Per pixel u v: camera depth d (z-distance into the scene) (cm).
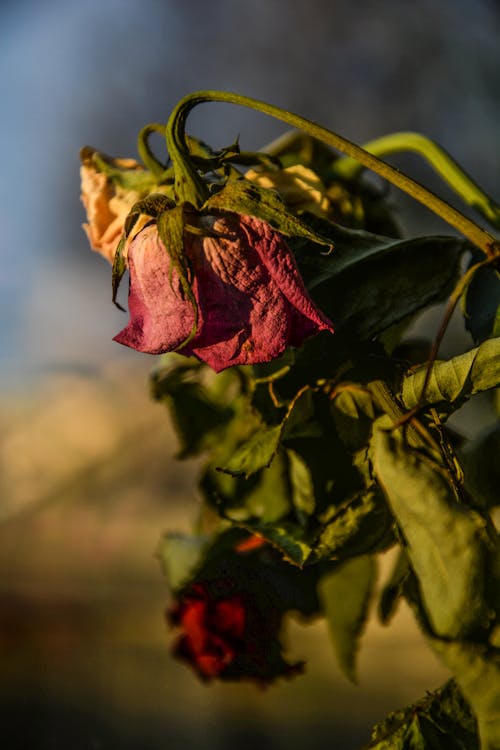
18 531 169
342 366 32
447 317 28
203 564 37
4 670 106
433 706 31
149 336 28
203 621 37
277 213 28
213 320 28
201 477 39
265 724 89
